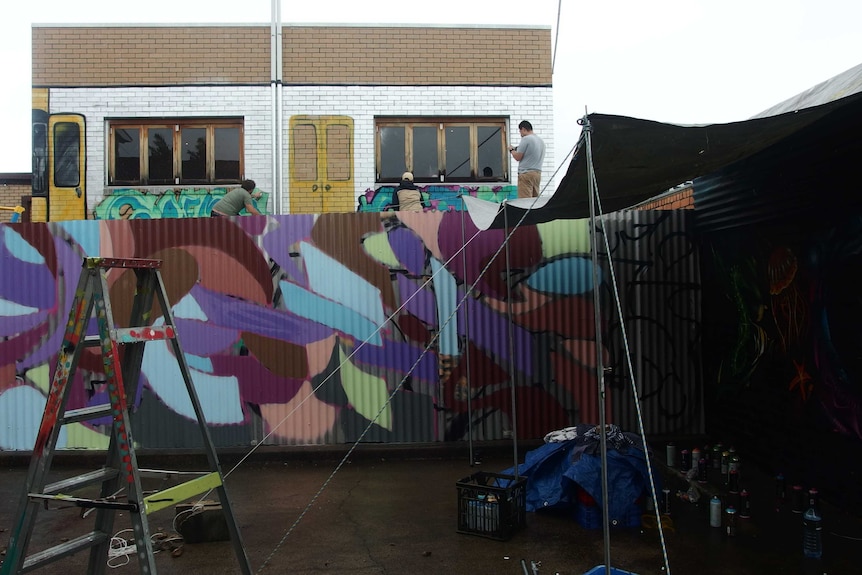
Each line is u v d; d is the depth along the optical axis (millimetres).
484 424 7266
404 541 4875
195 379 7176
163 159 10117
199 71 10070
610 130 3789
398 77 10211
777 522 5102
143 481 6520
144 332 3439
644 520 5102
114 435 3654
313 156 10109
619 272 7355
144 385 7148
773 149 5785
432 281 7227
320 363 7215
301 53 10125
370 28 10211
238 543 3682
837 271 5113
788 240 5766
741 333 6625
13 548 3184
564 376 7305
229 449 7078
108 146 10047
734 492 5285
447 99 10242
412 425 7219
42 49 10000
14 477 6664
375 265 7219
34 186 9953
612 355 7328
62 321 7184
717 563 4422
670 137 3945
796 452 5742
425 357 7230
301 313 7203
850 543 4672
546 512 5363
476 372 7246
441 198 10156
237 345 7188
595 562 4480
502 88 10312
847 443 5105
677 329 7422
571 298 7305
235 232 7195
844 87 4383
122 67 10023
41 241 7207
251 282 7195
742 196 6430
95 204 9945
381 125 10273
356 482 6312
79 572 4438
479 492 4953
